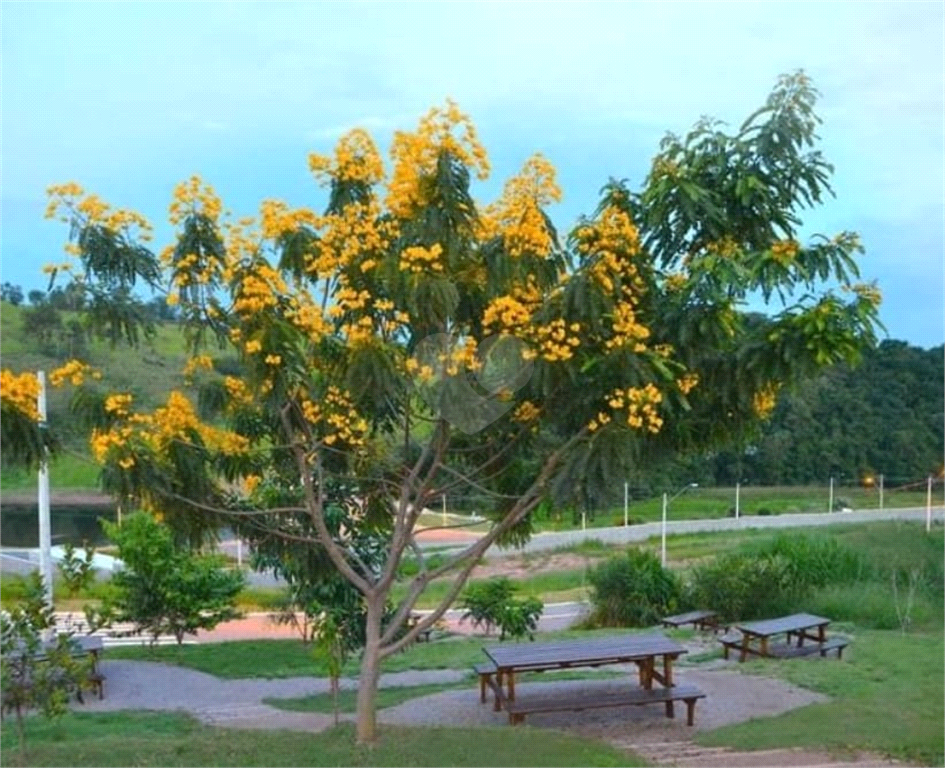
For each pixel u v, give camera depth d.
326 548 7.26
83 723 8.80
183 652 12.62
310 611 9.39
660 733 8.05
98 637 11.81
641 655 8.66
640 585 14.35
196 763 6.49
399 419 7.15
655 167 6.63
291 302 6.44
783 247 6.10
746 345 6.14
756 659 10.97
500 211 6.52
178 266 6.47
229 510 7.27
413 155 6.20
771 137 6.64
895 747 7.01
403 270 6.10
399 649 7.36
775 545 16.12
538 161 6.56
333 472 7.73
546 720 8.69
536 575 21.02
